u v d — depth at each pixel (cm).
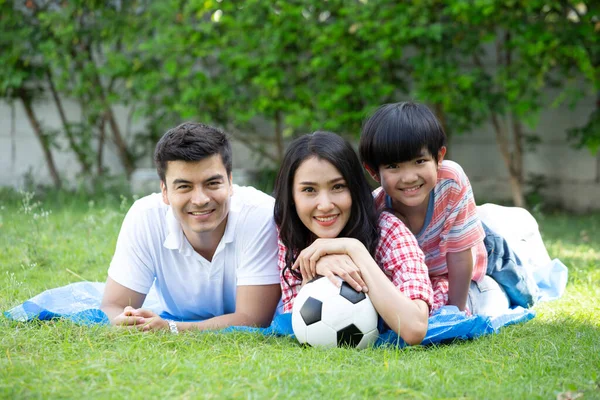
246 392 206
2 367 224
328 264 275
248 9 665
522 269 359
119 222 552
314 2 663
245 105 714
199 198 277
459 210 318
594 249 510
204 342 263
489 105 676
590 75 633
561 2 658
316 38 670
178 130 282
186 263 310
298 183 280
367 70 675
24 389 207
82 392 206
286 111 705
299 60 708
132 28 726
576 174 760
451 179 314
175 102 725
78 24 764
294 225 291
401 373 223
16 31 757
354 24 643
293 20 662
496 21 656
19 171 824
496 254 353
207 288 315
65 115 826
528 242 405
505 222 403
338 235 293
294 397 204
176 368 223
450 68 654
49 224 534
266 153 788
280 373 222
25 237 482
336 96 654
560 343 265
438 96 653
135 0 739
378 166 303
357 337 264
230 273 312
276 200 295
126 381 213
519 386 216
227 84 695
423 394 206
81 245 470
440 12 664
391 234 295
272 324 286
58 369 225
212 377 217
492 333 284
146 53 744
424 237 327
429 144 293
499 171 775
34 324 285
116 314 297
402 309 265
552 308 346
